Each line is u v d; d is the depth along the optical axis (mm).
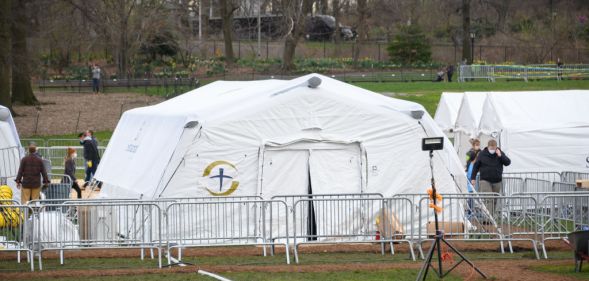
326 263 27109
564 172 41656
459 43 149000
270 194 33125
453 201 33812
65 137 77062
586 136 43531
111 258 28703
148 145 35625
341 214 30438
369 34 154125
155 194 32344
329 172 33750
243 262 27531
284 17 126438
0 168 42531
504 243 30500
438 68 130375
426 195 30047
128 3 114188
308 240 30969
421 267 26109
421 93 99750
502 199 30031
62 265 27203
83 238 28484
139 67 121875
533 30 146000
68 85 110250
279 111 33469
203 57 132000
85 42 119375
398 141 34438
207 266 26469
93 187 44875
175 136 32875
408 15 160375
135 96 99688
